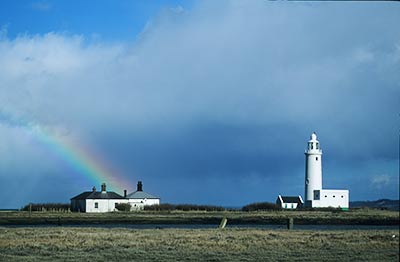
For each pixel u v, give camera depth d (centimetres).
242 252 3450
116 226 7488
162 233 4847
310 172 15250
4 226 7419
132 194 14212
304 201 15425
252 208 13650
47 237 4403
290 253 3400
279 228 6272
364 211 12475
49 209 12975
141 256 3291
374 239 4131
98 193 13038
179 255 3331
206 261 3095
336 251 3478
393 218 9119
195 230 5412
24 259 3180
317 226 7525
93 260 3138
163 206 13512
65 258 3219
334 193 15162
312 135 15375
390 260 3081
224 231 5212
